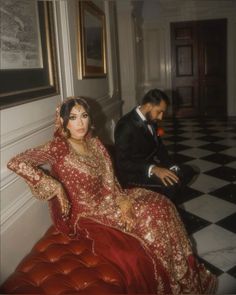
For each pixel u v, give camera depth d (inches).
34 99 77.5
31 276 63.0
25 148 73.9
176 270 71.7
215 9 302.2
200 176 156.0
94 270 63.6
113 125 166.6
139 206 74.5
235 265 89.0
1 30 65.8
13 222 68.2
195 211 120.6
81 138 75.4
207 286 78.3
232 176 154.6
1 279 64.4
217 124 285.1
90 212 75.0
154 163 109.8
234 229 107.4
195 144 217.9
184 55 318.3
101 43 145.9
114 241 69.5
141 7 289.6
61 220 74.5
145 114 101.7
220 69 314.7
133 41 243.8
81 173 72.8
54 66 89.9
